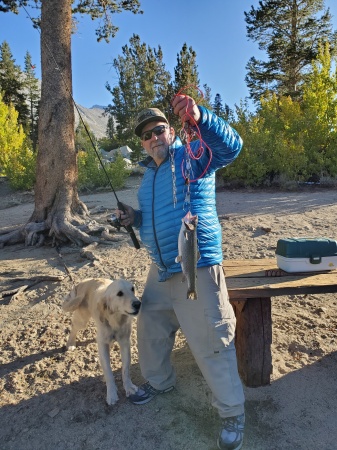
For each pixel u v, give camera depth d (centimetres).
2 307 572
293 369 379
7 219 1276
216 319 292
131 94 4053
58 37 886
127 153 3819
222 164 305
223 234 859
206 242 296
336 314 483
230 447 287
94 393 366
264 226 897
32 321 521
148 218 317
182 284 304
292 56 2798
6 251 868
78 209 932
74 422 332
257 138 1557
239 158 1545
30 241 886
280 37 2881
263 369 353
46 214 916
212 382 295
